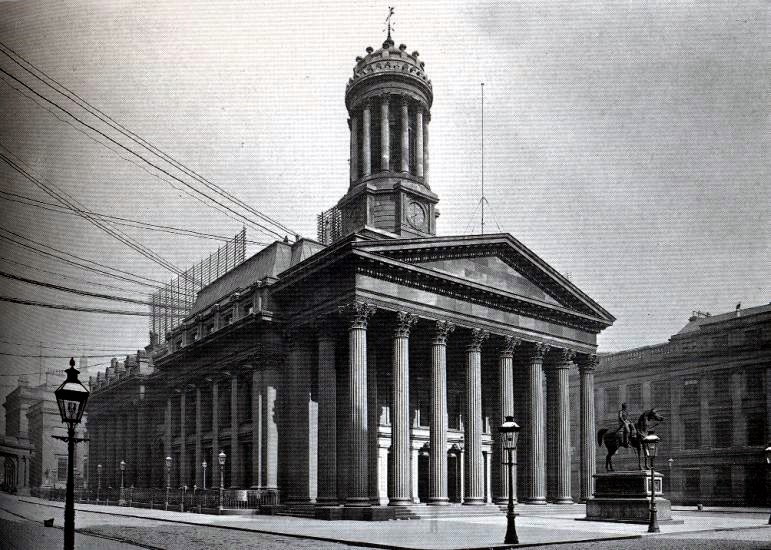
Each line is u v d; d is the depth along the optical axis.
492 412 57.12
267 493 48.28
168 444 68.75
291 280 49.00
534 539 27.75
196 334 64.69
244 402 55.50
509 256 53.03
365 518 40.31
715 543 27.05
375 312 45.00
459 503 53.41
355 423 42.53
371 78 60.31
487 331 50.41
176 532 32.66
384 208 57.91
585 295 57.75
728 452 68.31
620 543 27.22
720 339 70.69
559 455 55.56
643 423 40.75
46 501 71.50
